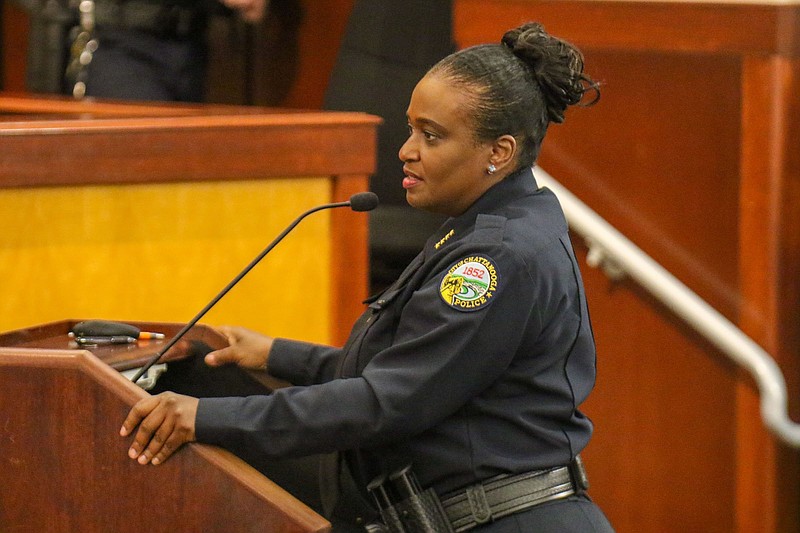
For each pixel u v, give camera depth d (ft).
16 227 33.96
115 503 21.17
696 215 44.50
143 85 55.01
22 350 21.35
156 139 35.14
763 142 42.98
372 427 22.18
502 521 23.17
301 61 64.39
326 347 27.17
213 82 65.57
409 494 23.22
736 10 42.83
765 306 43.65
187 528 20.97
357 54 52.16
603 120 45.73
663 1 44.01
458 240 23.67
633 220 45.65
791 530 45.09
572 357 23.95
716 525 45.11
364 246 38.34
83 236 34.83
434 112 23.50
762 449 43.86
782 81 42.63
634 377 46.21
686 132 44.34
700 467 45.19
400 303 23.89
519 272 22.68
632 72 44.98
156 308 35.99
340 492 25.20
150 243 35.70
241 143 36.22
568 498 23.75
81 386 21.07
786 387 44.14
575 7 45.37
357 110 51.55
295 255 37.55
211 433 21.38
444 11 50.75
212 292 36.65
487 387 23.21
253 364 27.04
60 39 55.21
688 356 45.01
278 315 37.52
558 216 24.23
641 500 46.52
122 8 54.70
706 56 43.57
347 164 37.68
